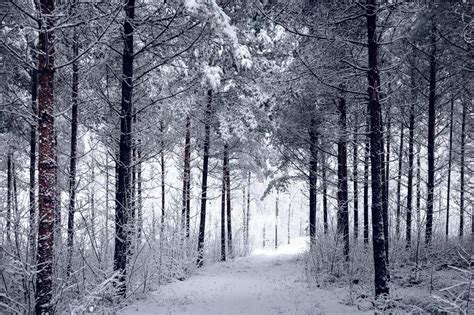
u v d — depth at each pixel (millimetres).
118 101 11828
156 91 12930
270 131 19766
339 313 9188
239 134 18031
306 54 11219
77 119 11773
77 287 8719
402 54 11742
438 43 11273
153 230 14164
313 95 13469
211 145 20781
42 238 6742
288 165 20016
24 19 7434
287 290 12641
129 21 9508
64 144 14711
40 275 6684
